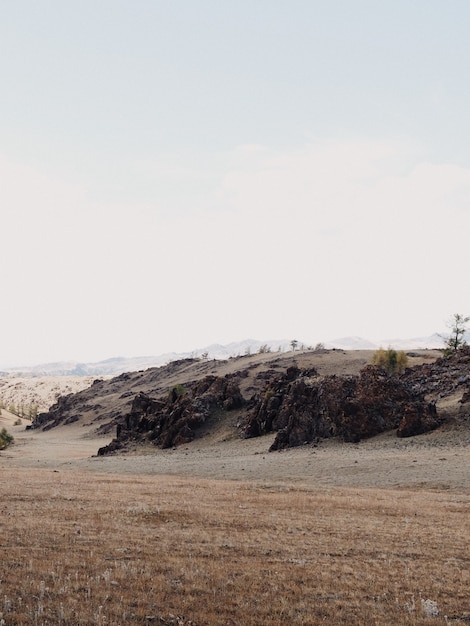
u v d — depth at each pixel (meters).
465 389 78.62
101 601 13.44
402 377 97.75
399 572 17.42
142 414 113.00
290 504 31.17
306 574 16.70
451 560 19.16
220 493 36.06
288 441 74.00
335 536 22.59
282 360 183.38
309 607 13.84
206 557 18.44
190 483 43.22
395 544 21.33
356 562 18.50
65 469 66.19
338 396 74.56
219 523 24.56
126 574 15.63
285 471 52.59
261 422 88.44
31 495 31.64
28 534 20.33
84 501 30.03
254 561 18.09
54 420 195.88
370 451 60.53
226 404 103.88
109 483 41.62
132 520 24.41
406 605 14.11
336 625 12.77
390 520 26.55
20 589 13.82
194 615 12.88
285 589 15.28
